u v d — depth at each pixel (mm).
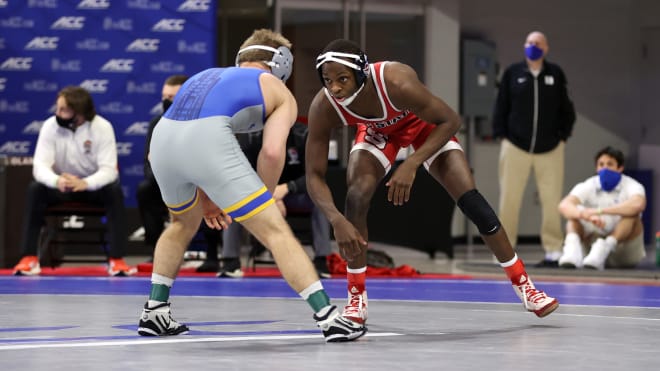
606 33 30375
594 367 6688
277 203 16062
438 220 21312
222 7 25969
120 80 20844
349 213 8977
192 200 8023
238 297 12477
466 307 11352
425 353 7270
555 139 18969
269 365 6602
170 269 8305
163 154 7773
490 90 28312
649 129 30375
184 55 20953
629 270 17406
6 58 20688
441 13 27719
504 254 9672
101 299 12039
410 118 9211
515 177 19047
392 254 23500
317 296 7762
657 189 29812
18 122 20703
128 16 20844
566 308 11320
